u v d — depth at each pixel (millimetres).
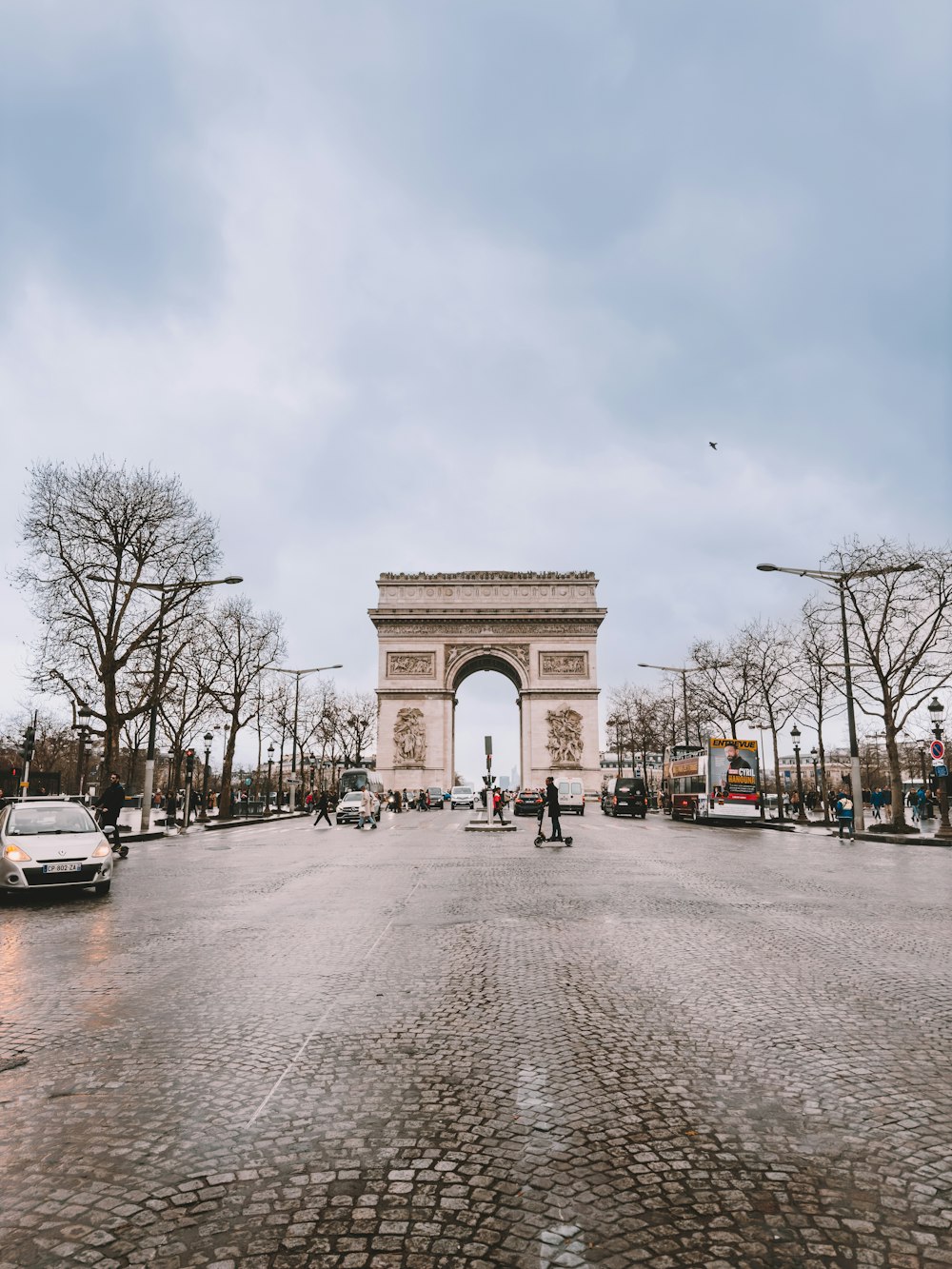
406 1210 4773
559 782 94562
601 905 16125
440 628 98438
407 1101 6348
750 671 68625
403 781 95438
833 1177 5164
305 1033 8055
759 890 18750
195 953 11914
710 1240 4469
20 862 18281
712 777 54844
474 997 9375
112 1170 5266
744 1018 8539
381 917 14906
